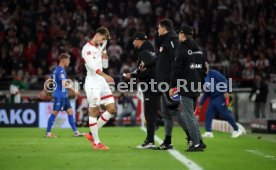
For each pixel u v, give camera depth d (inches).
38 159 1370.6
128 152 1545.3
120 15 4239.7
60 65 2290.8
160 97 1683.1
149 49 1657.2
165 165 1263.5
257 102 3494.1
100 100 1656.0
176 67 1512.1
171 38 1587.1
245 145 1863.9
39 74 3671.3
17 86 3346.5
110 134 2410.2
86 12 4156.0
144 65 1632.6
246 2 4276.6
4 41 3900.1
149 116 1651.1
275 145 1867.6
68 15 4074.8
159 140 2059.5
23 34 3892.7
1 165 1258.0
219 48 3993.6
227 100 2303.2
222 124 2721.5
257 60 3868.1
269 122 2571.4
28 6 4146.2
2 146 1769.2
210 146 1815.9
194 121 1550.2
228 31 4082.2
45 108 3058.6
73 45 3777.1
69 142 1943.9
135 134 2411.4
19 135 2348.7
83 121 3238.2
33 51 3806.6
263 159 1409.9
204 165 1272.1
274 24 4087.1
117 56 3868.1
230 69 3794.3
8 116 3041.3
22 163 1293.1
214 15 4188.0
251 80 3762.3
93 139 1672.0
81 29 3993.6
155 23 4126.5
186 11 4180.6
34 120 3056.1
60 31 3959.2
